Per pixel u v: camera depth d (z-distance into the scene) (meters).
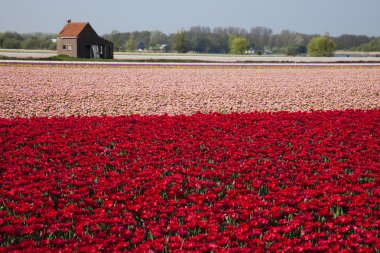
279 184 14.65
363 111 28.89
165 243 10.27
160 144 19.67
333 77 65.31
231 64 94.25
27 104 34.19
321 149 18.67
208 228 10.60
